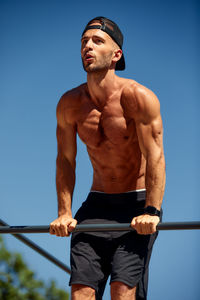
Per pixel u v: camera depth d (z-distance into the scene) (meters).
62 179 4.68
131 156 4.54
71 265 4.29
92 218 4.49
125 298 4.03
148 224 4.00
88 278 4.19
